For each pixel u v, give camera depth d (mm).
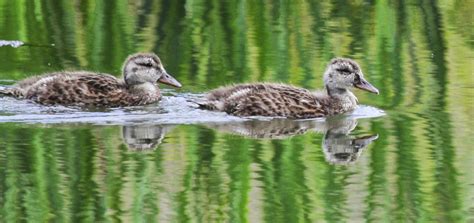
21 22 21625
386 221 11172
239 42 20344
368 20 22328
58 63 18750
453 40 20750
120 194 12016
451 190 12258
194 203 11711
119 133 14734
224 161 13391
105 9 22828
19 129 14797
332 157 13680
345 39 20688
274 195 12031
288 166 13273
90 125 15188
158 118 15742
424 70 18516
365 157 13703
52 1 23266
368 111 16438
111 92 16625
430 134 14781
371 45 20344
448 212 11492
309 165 13320
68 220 11141
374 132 15055
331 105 16469
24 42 20250
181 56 19297
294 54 19562
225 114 16062
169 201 11789
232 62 18938
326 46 20141
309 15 22750
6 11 22359
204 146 14148
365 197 12023
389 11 23156
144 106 16562
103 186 12305
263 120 15945
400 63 19047
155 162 13297
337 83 16609
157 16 22406
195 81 17719
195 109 16312
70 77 16781
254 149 14039
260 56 19359
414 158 13641
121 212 11414
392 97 17000
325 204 11750
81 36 20688
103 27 21391
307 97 16453
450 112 15945
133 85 16844
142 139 14406
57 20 21859
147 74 16859
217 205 11656
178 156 13594
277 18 22328
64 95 16469
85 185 12328
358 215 11383
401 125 15359
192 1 23641
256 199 11906
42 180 12531
